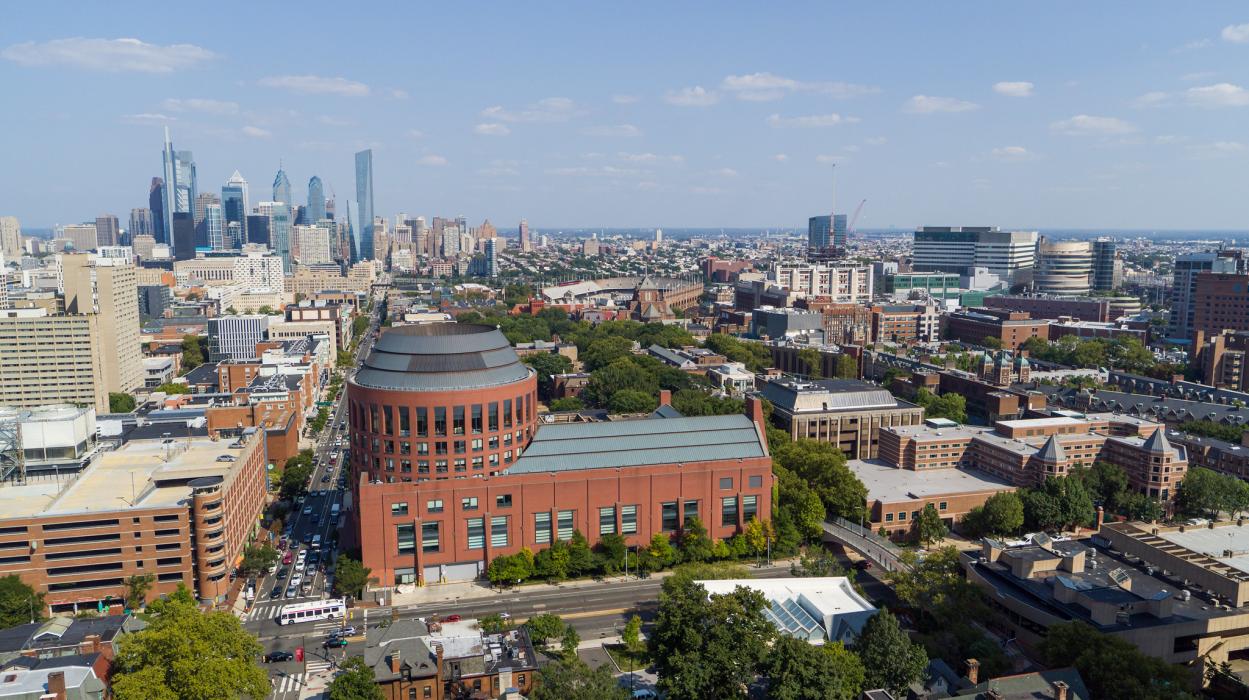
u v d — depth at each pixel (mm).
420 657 149750
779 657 138500
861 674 138375
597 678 136000
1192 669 155750
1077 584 166625
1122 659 133375
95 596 195000
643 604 197875
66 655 139750
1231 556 180750
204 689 134375
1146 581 174875
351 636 182125
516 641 158875
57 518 190375
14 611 176375
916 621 179625
